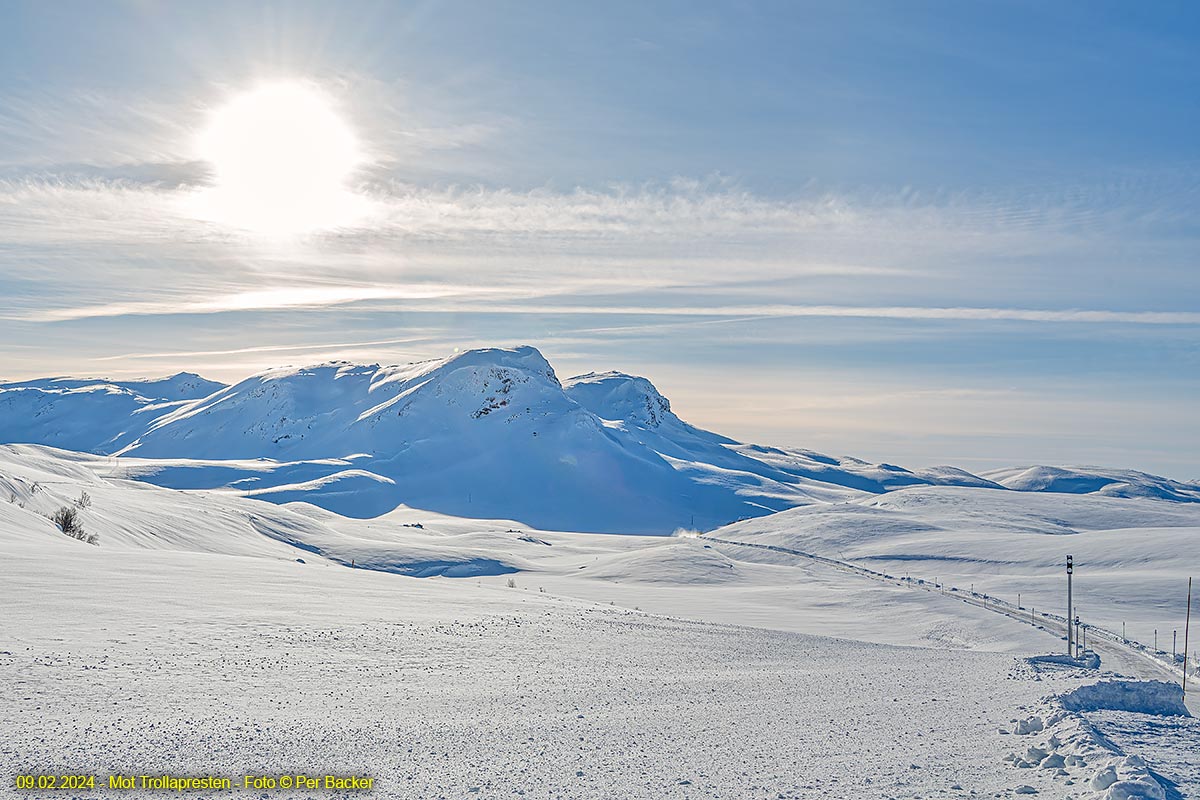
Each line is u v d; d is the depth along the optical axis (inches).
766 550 7824.8
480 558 7372.1
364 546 7421.3
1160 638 3435.0
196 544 5196.9
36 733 839.7
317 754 805.9
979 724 1006.4
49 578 1929.1
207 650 1374.3
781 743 889.5
